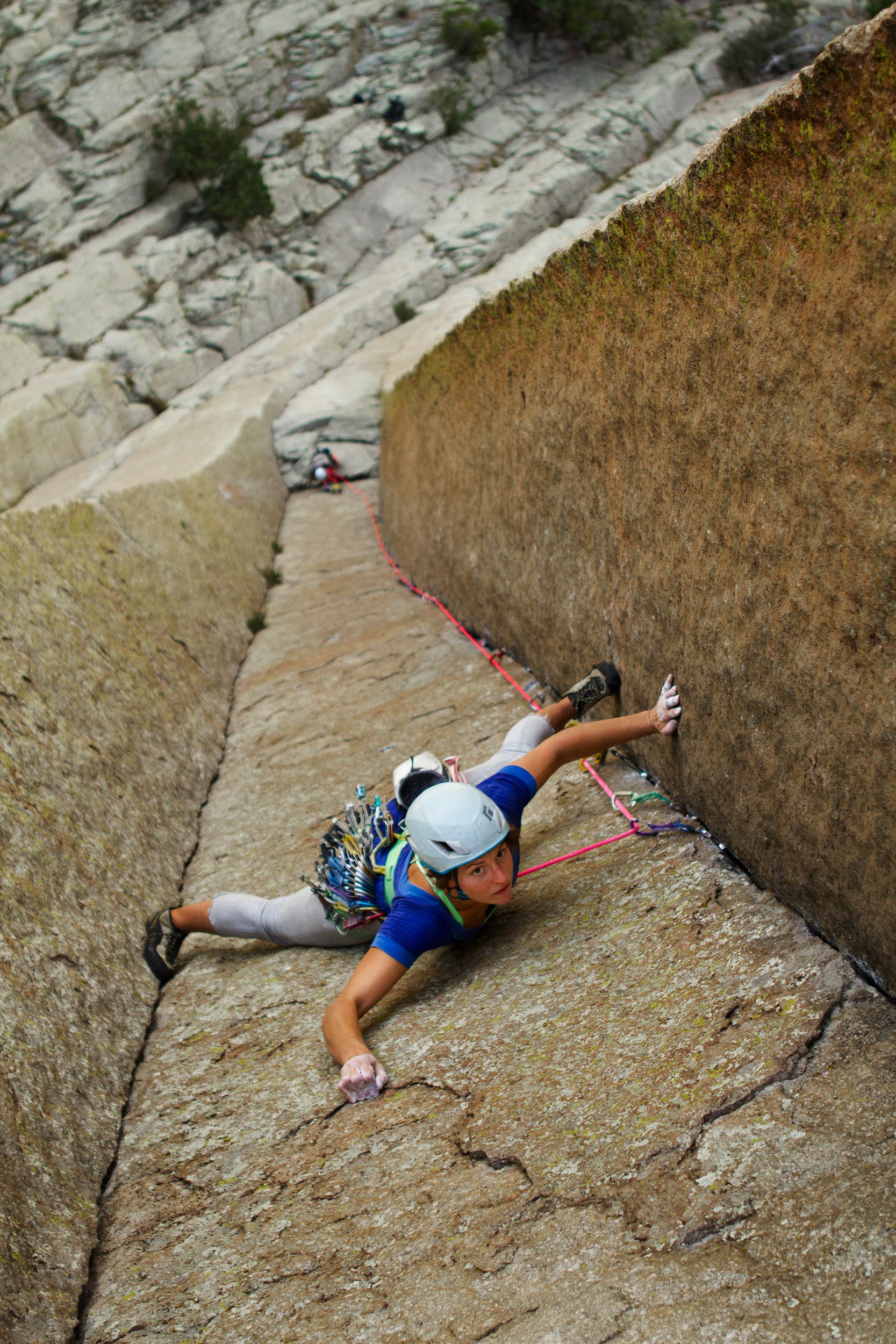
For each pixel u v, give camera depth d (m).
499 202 22.58
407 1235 2.13
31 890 3.44
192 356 20.02
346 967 3.43
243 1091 2.95
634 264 3.01
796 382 2.23
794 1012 2.24
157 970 3.72
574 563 4.20
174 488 9.35
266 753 5.72
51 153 20.75
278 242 22.42
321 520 13.62
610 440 3.53
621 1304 1.73
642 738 3.65
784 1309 1.62
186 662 6.49
